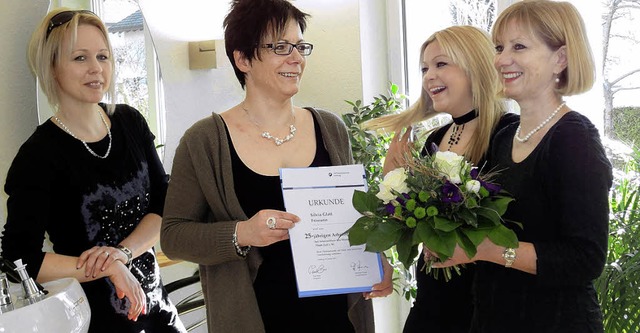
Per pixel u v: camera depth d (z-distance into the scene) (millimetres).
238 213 1739
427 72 2182
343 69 3412
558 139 1549
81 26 1908
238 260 1733
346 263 1720
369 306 1850
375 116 3115
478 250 1582
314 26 3455
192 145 1794
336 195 1742
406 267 1541
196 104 2898
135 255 1945
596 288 2334
